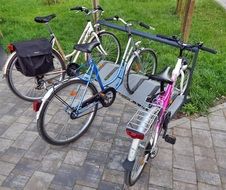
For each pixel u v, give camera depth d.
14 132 3.66
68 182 3.01
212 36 6.47
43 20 4.07
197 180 3.06
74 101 3.33
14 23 7.25
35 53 3.66
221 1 9.05
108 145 3.48
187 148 3.46
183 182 3.04
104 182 3.01
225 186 3.01
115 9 8.02
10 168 3.15
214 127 3.81
